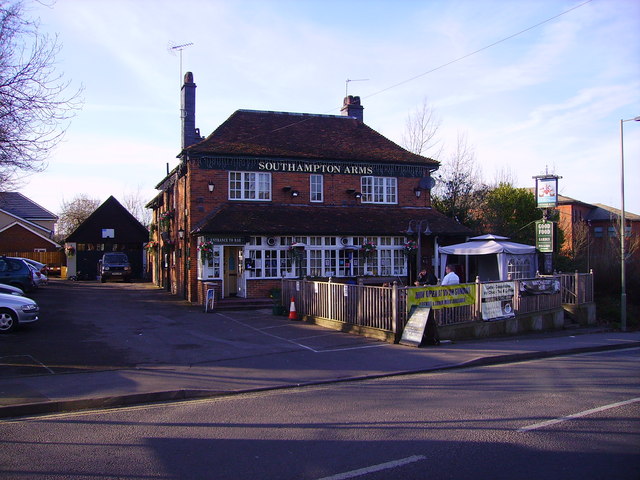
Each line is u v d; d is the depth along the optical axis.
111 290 29.30
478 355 12.35
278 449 6.26
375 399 8.68
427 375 10.70
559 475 5.37
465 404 8.25
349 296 15.70
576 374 10.68
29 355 11.88
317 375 10.45
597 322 22.03
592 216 49.94
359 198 25.41
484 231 33.34
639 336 17.91
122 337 14.39
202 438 6.72
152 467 5.72
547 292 18.23
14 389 9.08
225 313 19.45
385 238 24.23
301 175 24.58
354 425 7.18
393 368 11.09
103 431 7.08
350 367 11.16
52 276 42.12
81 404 8.38
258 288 22.12
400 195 26.41
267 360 11.80
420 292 14.29
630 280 26.38
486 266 22.70
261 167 23.80
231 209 22.69
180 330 15.70
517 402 8.35
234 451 6.21
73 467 5.74
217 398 9.02
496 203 34.34
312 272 22.91
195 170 22.86
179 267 26.12
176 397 9.03
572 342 15.16
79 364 11.17
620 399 8.52
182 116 25.64
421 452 6.08
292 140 25.50
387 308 14.21
